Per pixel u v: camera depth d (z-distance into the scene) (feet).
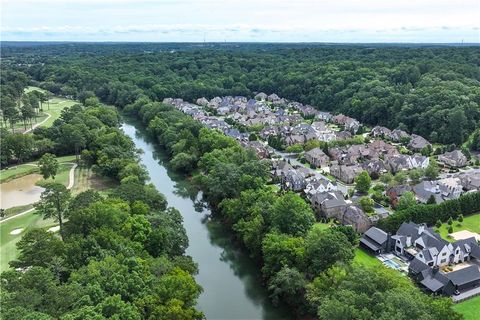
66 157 605.73
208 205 472.85
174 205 474.08
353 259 324.80
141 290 244.63
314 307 270.67
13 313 183.52
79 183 499.51
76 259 258.98
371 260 342.85
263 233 342.03
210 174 462.19
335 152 618.85
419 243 348.79
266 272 311.27
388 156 594.65
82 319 193.88
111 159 517.55
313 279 288.51
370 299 215.31
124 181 432.66
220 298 309.22
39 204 336.70
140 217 319.27
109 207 309.22
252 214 362.33
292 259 300.81
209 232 410.52
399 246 351.87
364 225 383.65
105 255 261.65
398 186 458.91
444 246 333.01
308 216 347.36
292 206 344.08
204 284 326.65
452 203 406.41
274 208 347.77
